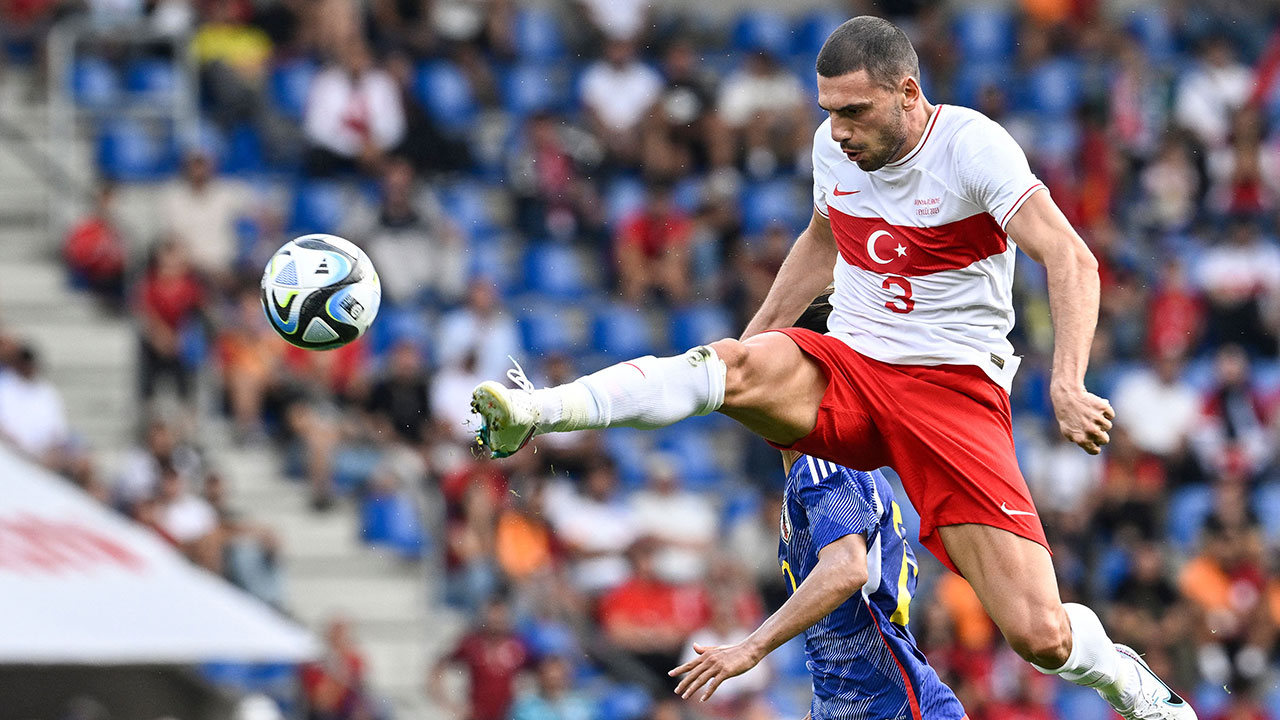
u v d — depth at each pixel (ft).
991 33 242.58
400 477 157.99
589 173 203.31
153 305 158.81
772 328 67.92
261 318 165.78
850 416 60.85
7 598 101.45
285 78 205.67
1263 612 172.76
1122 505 176.55
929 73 230.48
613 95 208.13
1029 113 232.32
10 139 171.53
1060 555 169.48
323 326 59.67
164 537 142.20
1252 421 193.77
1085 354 55.72
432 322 178.09
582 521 160.86
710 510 166.81
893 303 61.11
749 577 162.71
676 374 57.00
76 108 190.49
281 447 160.56
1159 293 203.92
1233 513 178.40
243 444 159.74
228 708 136.77
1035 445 181.57
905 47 58.44
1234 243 211.20
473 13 220.02
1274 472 192.03
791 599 65.67
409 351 163.84
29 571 104.68
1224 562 175.11
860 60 57.77
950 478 60.70
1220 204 225.76
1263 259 210.18
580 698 146.20
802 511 68.85
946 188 59.16
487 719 144.25
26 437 148.46
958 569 61.87
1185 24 248.52
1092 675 63.21
